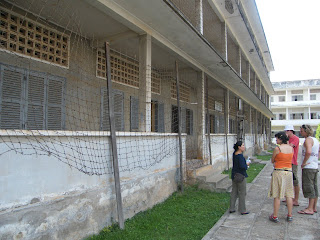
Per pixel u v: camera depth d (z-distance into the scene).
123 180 4.84
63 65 5.86
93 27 5.98
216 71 9.70
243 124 14.71
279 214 5.41
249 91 13.38
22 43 5.07
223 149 11.41
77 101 6.14
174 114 10.62
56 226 3.47
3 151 2.91
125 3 4.94
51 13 5.31
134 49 7.47
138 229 4.48
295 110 42.72
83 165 3.96
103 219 4.29
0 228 2.83
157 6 5.00
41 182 3.31
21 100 4.96
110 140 4.56
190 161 8.60
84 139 4.02
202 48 7.28
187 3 7.79
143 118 5.88
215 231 4.51
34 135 3.23
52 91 5.57
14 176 3.01
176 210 5.57
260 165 13.57
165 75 9.88
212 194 6.95
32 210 3.18
